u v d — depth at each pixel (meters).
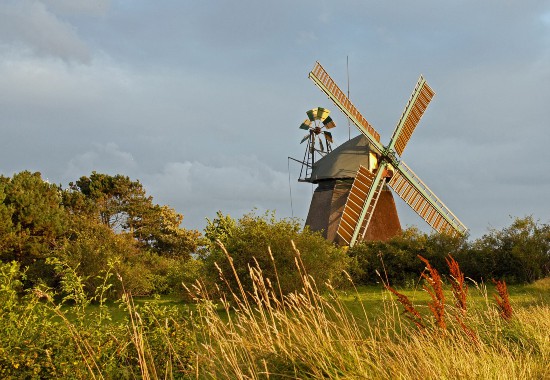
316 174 47.31
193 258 33.62
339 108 43.28
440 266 38.69
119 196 64.88
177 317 9.58
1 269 9.37
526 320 12.49
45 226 39.75
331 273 25.12
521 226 38.47
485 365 8.12
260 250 23.94
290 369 7.23
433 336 8.98
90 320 9.60
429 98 47.28
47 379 7.57
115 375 8.06
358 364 7.15
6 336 8.03
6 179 44.78
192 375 8.27
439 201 45.78
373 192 43.44
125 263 31.31
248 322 7.75
